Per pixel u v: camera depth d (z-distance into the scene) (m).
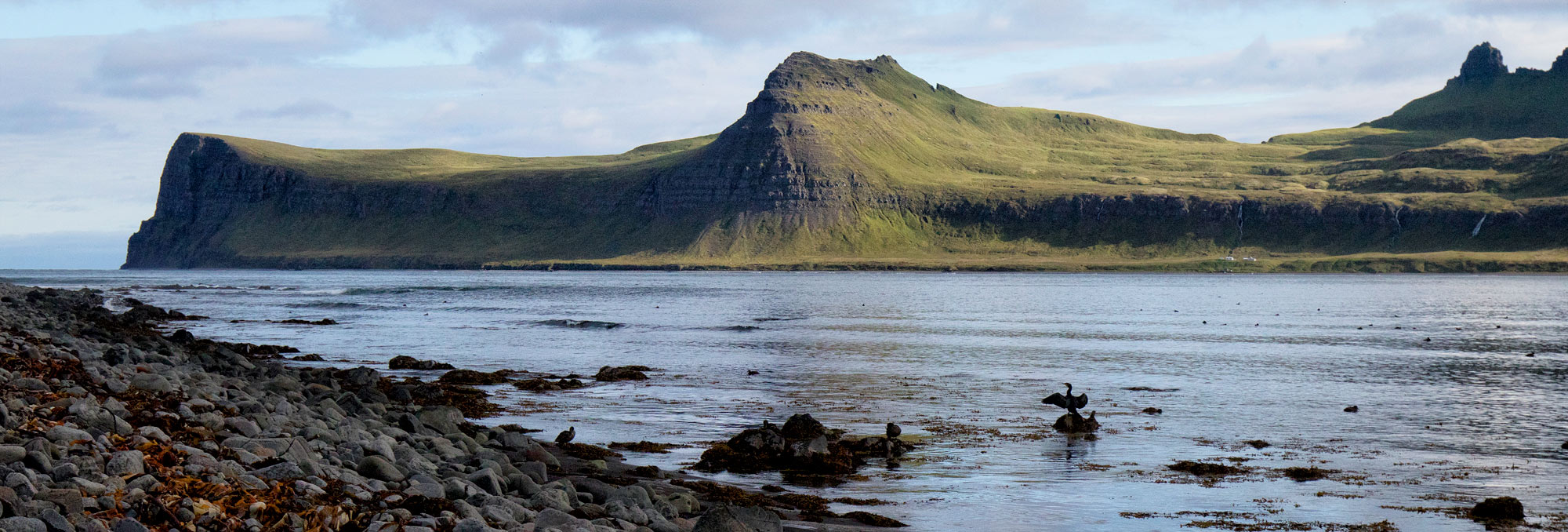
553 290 195.38
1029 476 26.75
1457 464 29.00
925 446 31.06
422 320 96.50
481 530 14.84
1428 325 97.88
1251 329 90.81
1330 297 173.12
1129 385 48.09
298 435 20.77
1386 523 22.16
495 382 46.50
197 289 187.50
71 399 18.16
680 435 32.22
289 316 102.06
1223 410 39.75
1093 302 148.62
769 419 35.94
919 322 97.50
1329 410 39.94
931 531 21.05
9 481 12.90
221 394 26.69
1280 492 25.14
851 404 40.28
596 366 55.66
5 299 67.31
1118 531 21.36
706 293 183.00
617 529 16.94
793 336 79.06
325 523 14.26
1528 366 59.00
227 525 13.48
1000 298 162.75
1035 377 51.28
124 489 13.75
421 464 20.41
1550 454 30.42
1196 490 25.28
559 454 27.94
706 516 17.08
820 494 24.31
